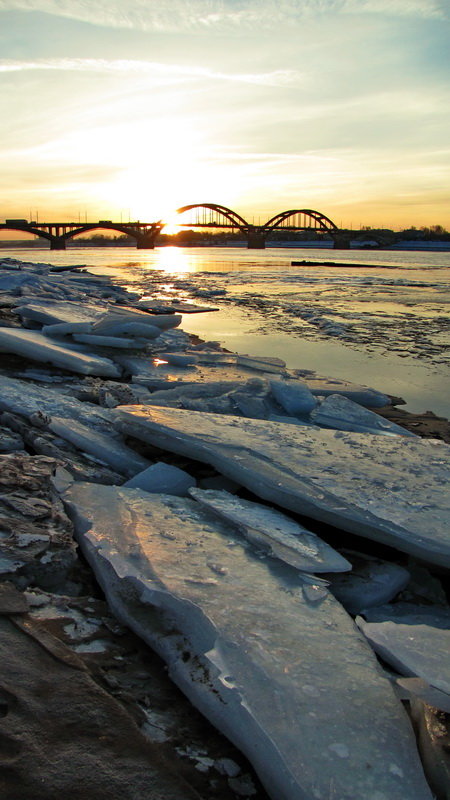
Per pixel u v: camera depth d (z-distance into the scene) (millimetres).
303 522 3484
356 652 2152
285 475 3572
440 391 8055
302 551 2867
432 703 1827
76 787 1542
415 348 11578
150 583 2480
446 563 2828
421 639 2199
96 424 4992
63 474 3682
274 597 2479
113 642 2275
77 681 1945
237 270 43781
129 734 1757
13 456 3816
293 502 3371
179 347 9648
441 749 1718
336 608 2471
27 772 1559
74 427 4738
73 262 56188
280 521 3225
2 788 1501
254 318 16297
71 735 1712
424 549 2854
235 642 2113
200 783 1670
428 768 1676
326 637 2227
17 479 3410
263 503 3711
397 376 8984
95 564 2771
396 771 1629
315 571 2719
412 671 1989
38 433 4512
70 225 141500
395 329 14312
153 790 1586
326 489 3383
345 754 1665
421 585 3055
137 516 3184
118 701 1906
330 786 1565
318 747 1683
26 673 1938
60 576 2697
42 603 2414
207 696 1938
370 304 20547
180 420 4531
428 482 3604
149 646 2289
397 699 1920
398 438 4605
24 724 1719
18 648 2064
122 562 2670
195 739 1844
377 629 2281
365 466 3820
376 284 30422
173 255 89375
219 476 4086
